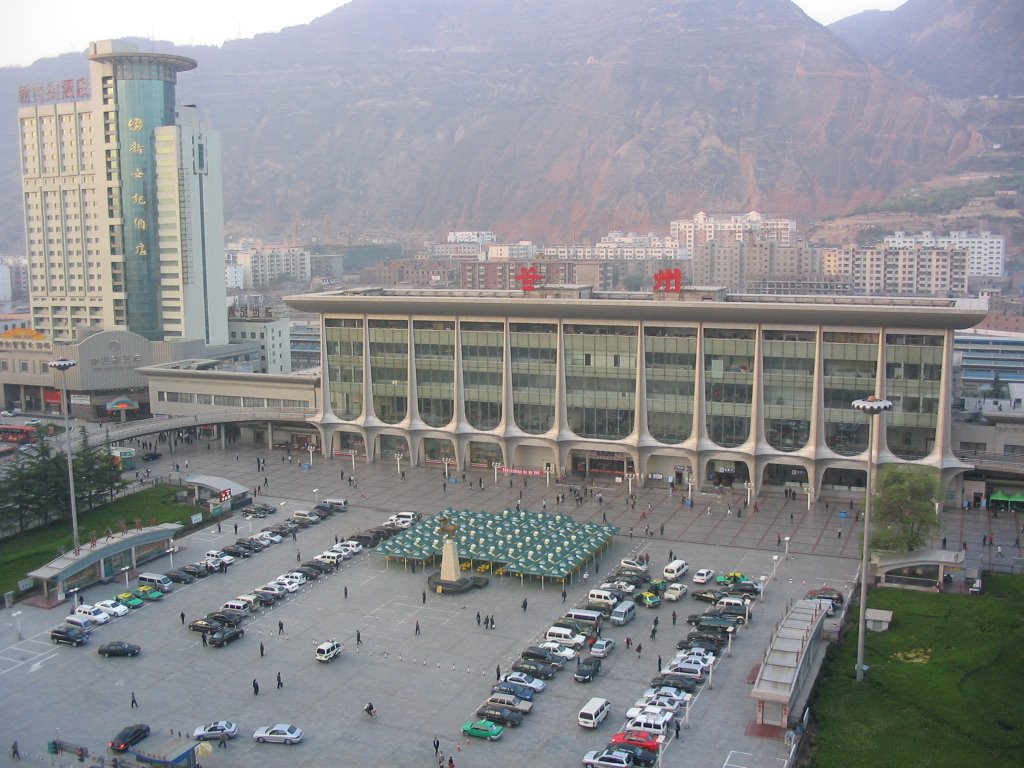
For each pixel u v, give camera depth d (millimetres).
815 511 174000
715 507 177125
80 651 123125
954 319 165000
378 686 112750
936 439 172250
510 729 102625
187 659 120375
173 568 150375
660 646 121438
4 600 138625
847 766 94625
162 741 100812
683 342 184500
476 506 180000
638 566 144500
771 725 101688
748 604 128125
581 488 189250
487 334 199000
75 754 98938
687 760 95750
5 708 109188
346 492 190375
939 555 138750
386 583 144000
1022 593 129125
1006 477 171625
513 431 199875
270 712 107188
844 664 115312
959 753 96062
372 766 96375
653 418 189875
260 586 142625
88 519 175250
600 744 99562
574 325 192125
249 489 189625
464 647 122312
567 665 116688
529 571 140375
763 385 180375
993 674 110938
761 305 175500
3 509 166875
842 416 176750
